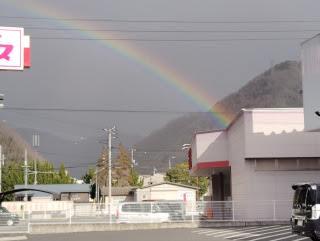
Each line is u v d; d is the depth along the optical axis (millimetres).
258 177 34062
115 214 32688
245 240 21094
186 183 109312
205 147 43562
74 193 82625
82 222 32000
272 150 33938
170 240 22250
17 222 30016
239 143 36406
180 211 32844
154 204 32562
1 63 21328
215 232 26906
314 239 18953
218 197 52250
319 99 26953
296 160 34250
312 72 27625
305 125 28375
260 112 34188
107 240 23344
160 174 131750
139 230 31125
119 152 109625
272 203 33750
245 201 33688
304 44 28453
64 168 104500
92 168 111125
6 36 21438
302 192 17922
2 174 94062
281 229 27500
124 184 107688
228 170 46375
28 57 21625
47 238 26047
